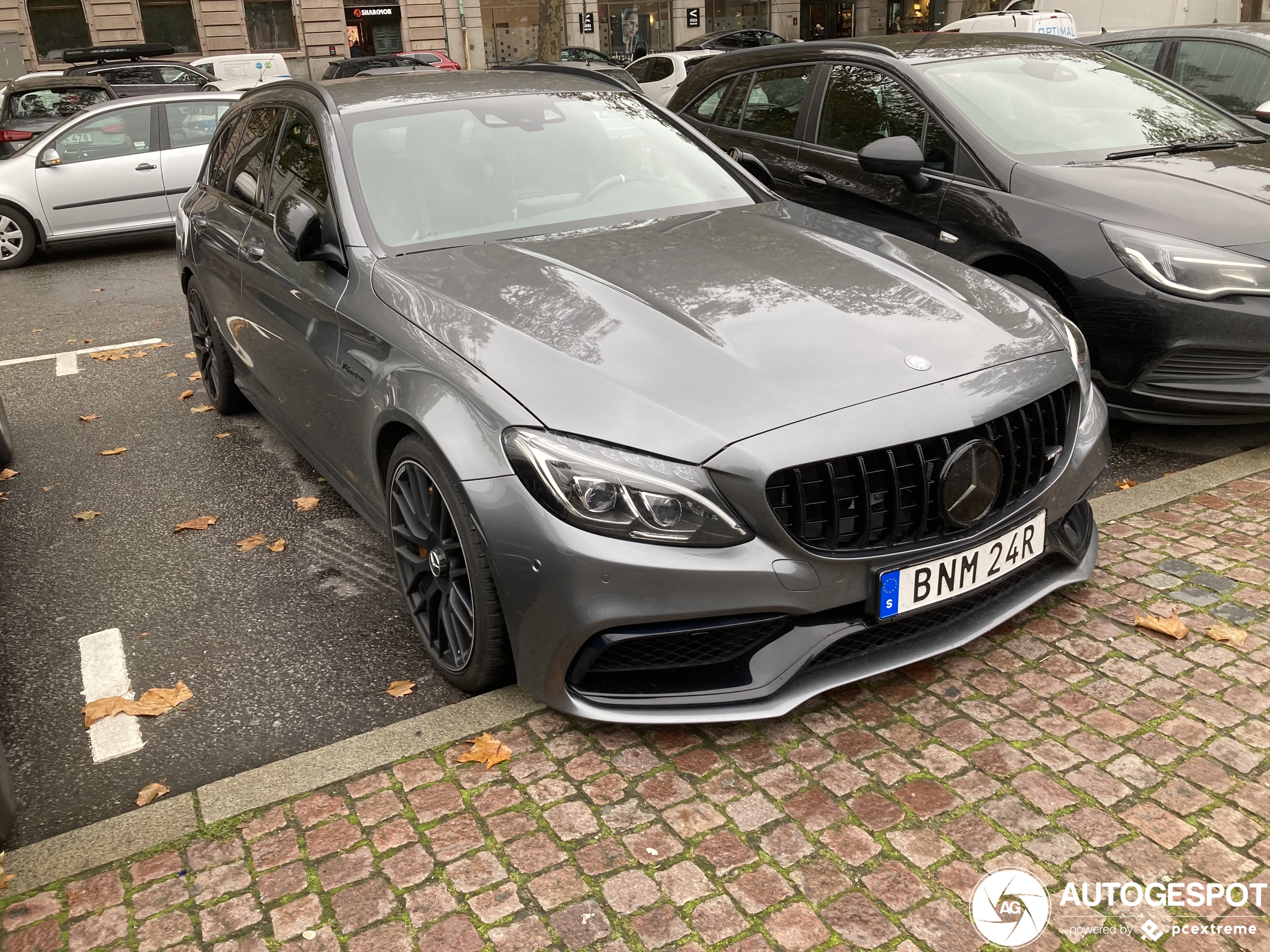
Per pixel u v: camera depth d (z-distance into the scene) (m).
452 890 2.21
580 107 4.03
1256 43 6.67
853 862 2.22
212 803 2.49
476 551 2.57
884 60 5.20
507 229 3.43
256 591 3.57
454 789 2.50
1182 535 3.52
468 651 2.77
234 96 10.91
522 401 2.50
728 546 2.37
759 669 2.50
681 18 33.56
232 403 5.24
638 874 2.22
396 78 4.13
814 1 35.47
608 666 2.50
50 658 3.22
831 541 2.44
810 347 2.61
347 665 3.09
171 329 7.38
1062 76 5.11
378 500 3.20
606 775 2.52
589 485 2.35
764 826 2.34
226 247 4.37
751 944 2.04
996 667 2.86
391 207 3.41
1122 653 2.89
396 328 2.94
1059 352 2.83
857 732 2.63
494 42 31.98
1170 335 3.88
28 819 2.52
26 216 10.16
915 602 2.53
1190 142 4.77
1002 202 4.39
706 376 2.49
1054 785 2.41
